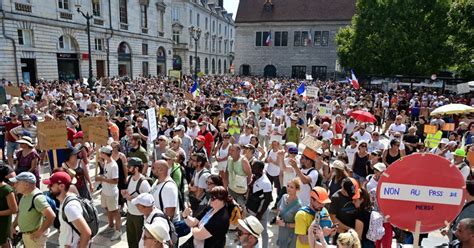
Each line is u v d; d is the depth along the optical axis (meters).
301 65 56.22
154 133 8.48
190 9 62.12
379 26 31.81
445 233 5.15
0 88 15.99
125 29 40.81
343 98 21.80
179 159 6.80
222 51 83.94
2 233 4.60
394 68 31.09
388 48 30.73
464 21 29.47
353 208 4.16
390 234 4.70
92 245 5.94
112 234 6.34
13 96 15.77
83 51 34.28
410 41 29.84
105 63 37.81
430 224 3.02
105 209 6.78
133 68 42.72
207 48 73.31
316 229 3.80
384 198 3.08
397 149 7.77
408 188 3.03
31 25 28.39
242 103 15.59
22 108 13.07
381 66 32.19
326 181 6.84
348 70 37.28
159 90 23.48
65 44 32.84
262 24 57.16
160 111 13.24
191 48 63.66
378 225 4.15
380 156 7.06
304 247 4.16
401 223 3.06
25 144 6.73
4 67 26.34
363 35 32.97
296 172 5.47
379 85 34.16
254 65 58.69
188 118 12.64
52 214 4.36
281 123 11.05
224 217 3.98
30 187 4.36
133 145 7.07
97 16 36.47
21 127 9.40
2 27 25.92
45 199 4.38
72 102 14.01
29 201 4.34
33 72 29.31
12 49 26.86
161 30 49.69
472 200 4.33
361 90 27.84
